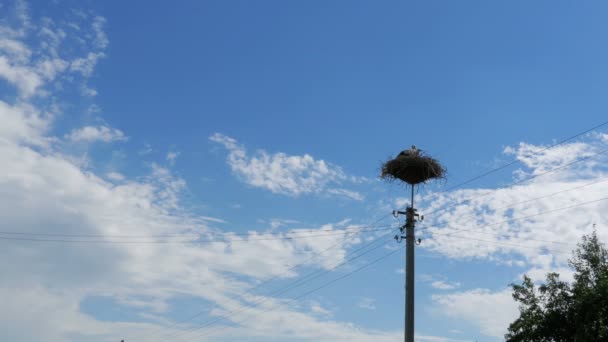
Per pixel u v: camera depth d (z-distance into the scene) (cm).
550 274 2967
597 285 2772
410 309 2883
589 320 2698
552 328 2864
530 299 2992
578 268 3002
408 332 2859
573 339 2817
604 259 3009
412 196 3072
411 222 3008
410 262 2947
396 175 3114
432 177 3109
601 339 2673
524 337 2905
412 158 3070
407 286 2916
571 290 2906
